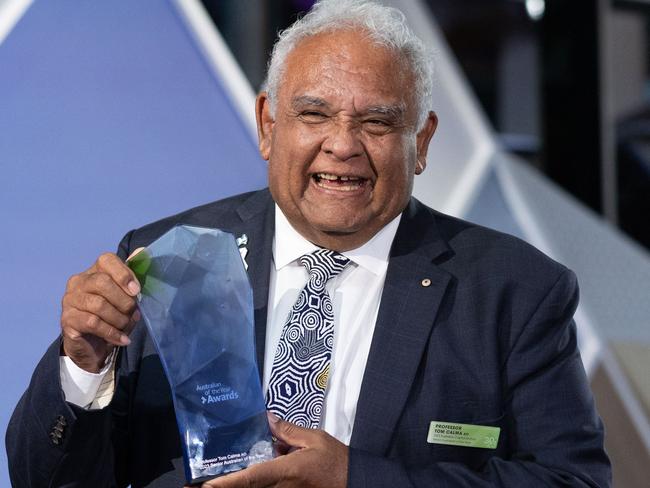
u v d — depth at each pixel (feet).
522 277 15.05
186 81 23.93
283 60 14.30
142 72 23.38
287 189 14.28
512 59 34.91
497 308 14.74
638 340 29.73
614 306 30.42
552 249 30.40
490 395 14.26
